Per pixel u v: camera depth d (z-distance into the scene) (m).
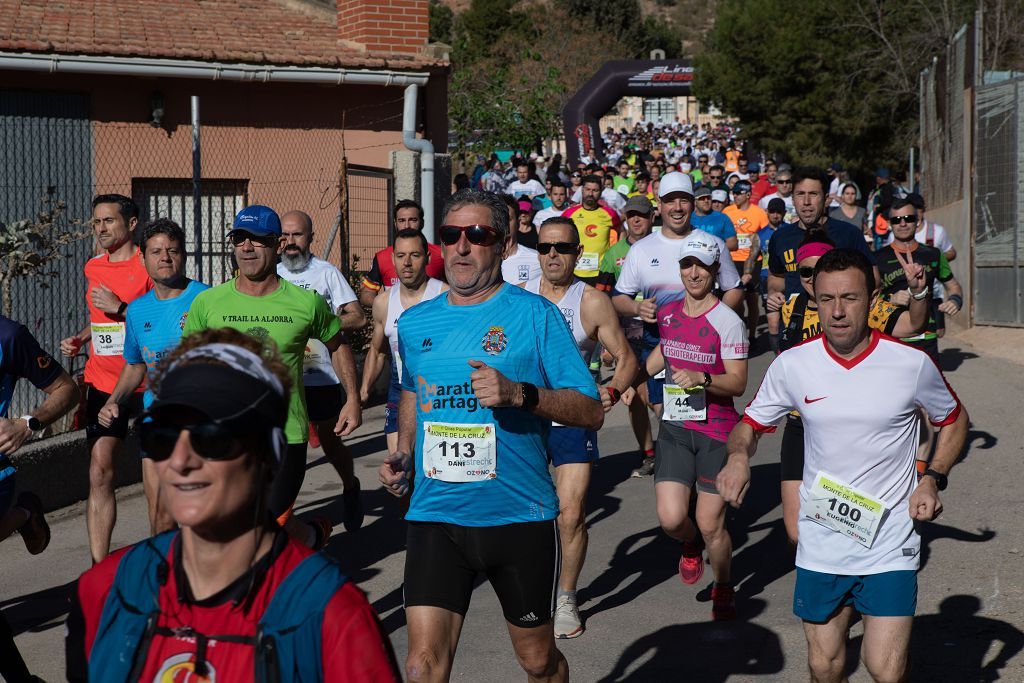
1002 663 4.89
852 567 3.81
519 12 53.03
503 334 3.76
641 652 5.26
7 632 4.39
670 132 58.75
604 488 8.48
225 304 5.46
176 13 14.91
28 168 12.72
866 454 3.80
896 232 8.17
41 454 7.94
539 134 27.09
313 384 7.08
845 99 32.91
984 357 13.51
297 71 13.71
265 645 1.95
